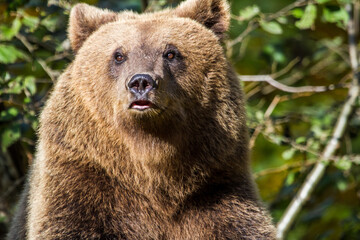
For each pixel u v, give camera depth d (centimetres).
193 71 1045
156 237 1054
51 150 1048
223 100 1061
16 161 1469
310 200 1730
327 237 1723
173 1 1580
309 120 1694
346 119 1579
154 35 1040
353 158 1511
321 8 1725
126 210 1045
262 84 1805
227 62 1097
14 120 1392
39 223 1002
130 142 1031
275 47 1784
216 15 1129
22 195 1204
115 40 1046
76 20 1123
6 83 1369
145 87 966
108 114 1038
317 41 1855
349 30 1734
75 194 1016
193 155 1044
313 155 1589
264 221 1055
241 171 1070
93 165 1038
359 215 1681
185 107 1034
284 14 1541
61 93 1070
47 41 1504
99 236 1006
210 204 1048
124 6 1733
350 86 1625
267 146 1831
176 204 1052
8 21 1495
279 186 1745
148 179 1048
